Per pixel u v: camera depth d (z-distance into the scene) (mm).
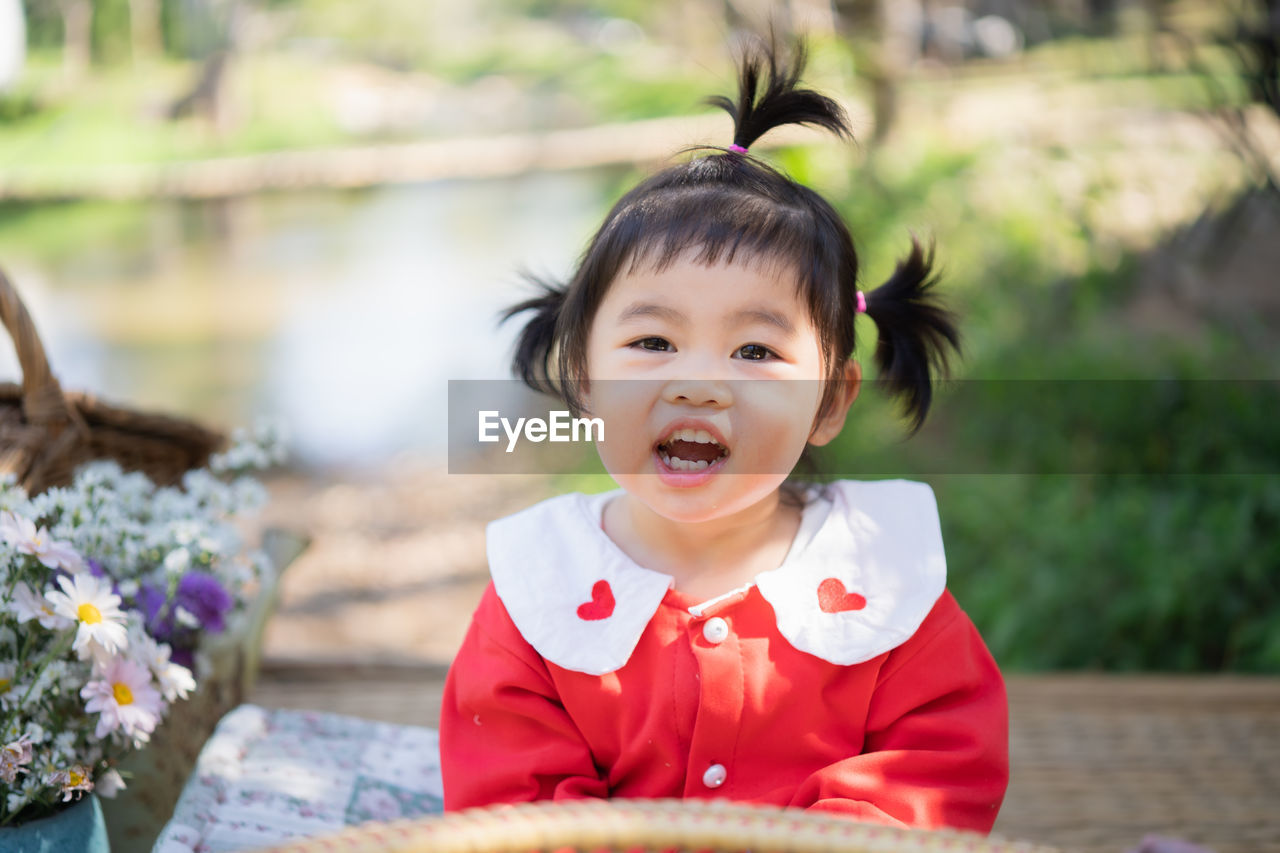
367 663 1835
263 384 4859
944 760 959
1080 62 5578
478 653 1046
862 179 3666
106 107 10344
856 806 916
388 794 1205
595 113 9602
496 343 5188
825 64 4012
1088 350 3055
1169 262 3539
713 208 969
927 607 999
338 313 5797
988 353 3045
